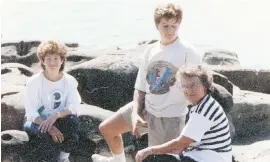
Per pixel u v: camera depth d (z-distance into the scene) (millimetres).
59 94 5258
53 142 5168
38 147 5176
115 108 6023
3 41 7801
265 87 7023
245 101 6340
